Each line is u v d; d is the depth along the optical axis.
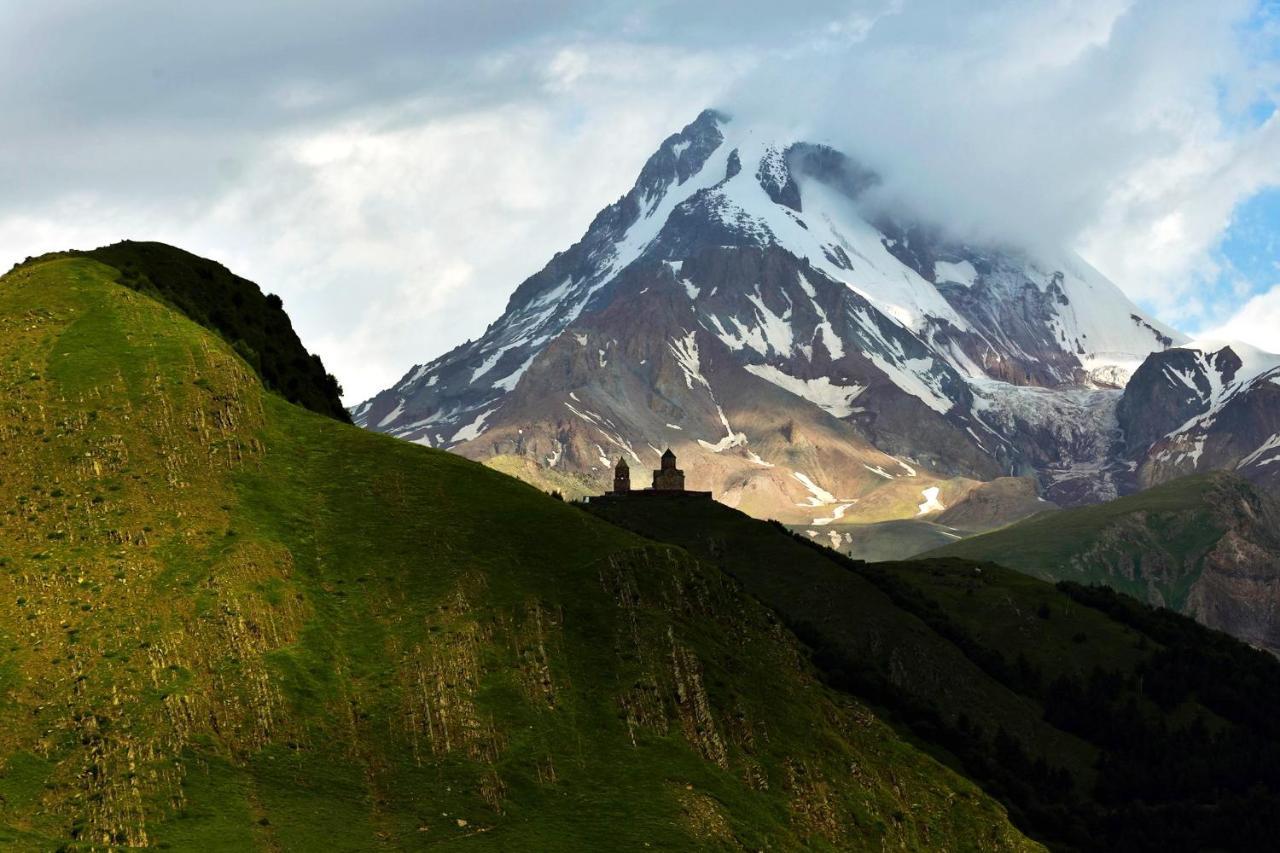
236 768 185.62
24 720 186.25
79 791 177.12
